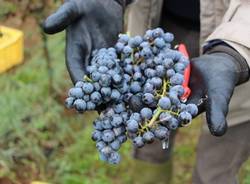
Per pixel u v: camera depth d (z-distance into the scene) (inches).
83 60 37.8
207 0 46.1
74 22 39.4
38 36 94.7
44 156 76.2
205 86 34.0
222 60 35.8
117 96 31.4
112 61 31.7
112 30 40.6
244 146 51.3
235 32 37.5
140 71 32.8
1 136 75.7
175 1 52.4
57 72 85.7
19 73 85.8
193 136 81.7
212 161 53.4
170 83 31.9
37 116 79.8
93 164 76.4
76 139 79.6
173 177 75.3
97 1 40.1
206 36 47.3
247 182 71.0
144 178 64.1
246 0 39.6
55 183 73.1
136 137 30.6
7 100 78.5
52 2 88.5
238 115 47.6
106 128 31.4
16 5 97.0
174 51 33.3
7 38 55.8
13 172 73.0
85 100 31.4
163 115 30.3
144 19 51.8
